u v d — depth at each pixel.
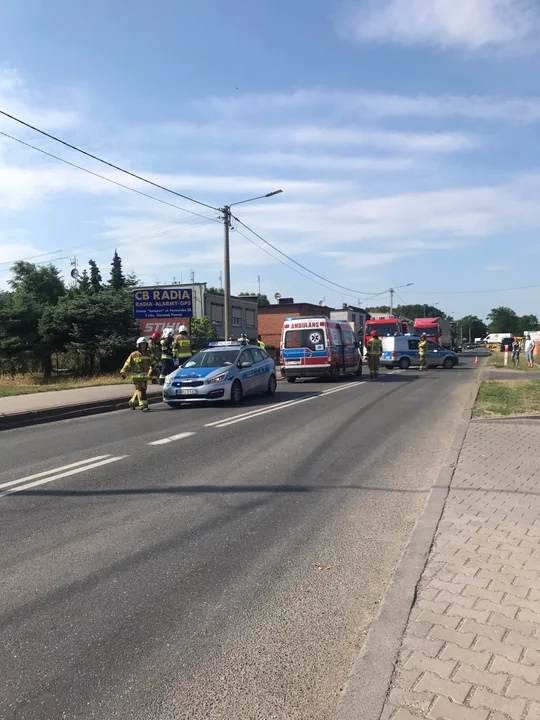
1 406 13.95
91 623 3.73
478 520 5.31
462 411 12.99
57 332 32.16
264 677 3.13
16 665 3.27
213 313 44.97
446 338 50.31
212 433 10.66
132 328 32.44
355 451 8.91
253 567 4.59
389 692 2.81
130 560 4.74
